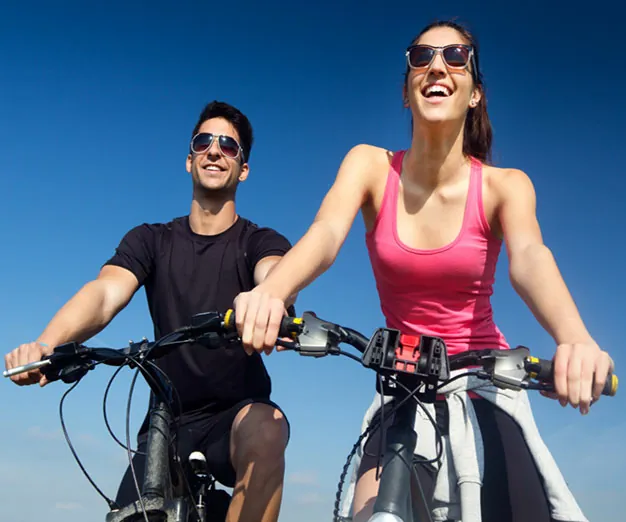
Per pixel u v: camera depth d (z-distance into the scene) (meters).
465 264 1.47
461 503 1.31
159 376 1.40
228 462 1.59
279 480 1.54
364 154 1.59
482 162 1.61
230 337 1.22
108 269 1.81
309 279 1.33
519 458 1.39
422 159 1.50
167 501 1.27
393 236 1.52
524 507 1.36
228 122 1.94
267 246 1.77
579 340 1.13
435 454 1.35
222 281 1.79
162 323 1.81
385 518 1.05
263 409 1.58
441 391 1.40
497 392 1.43
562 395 1.05
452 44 1.48
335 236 1.42
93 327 1.69
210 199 1.87
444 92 1.47
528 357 1.10
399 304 1.55
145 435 1.69
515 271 1.36
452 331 1.51
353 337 1.17
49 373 1.35
